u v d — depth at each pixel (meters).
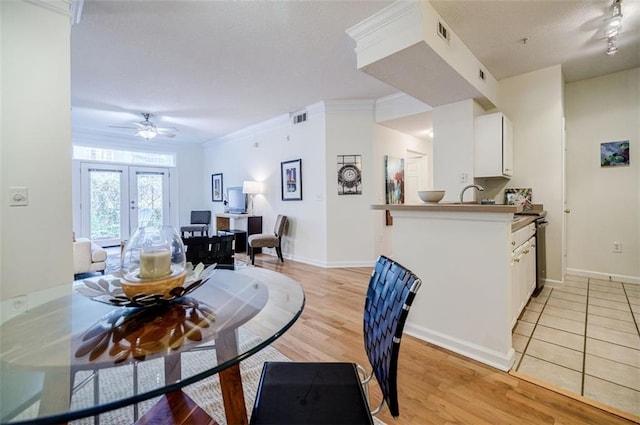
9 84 1.82
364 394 1.07
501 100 3.75
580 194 3.86
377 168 4.75
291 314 1.25
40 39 1.92
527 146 3.60
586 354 2.00
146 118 5.24
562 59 3.22
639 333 2.28
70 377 0.85
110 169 6.74
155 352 0.92
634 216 3.53
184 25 2.50
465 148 3.51
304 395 1.06
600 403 1.54
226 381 1.15
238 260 5.27
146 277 1.09
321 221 4.80
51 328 1.04
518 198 3.65
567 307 2.82
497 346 1.89
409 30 2.27
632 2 2.27
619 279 3.63
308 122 4.93
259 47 2.88
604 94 3.67
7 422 0.69
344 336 2.34
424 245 2.21
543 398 1.59
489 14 2.40
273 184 5.71
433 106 3.70
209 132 6.57
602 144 3.70
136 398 0.78
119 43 2.78
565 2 2.26
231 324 1.09
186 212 7.80
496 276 1.88
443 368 1.87
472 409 1.51
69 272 2.03
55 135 1.98
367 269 4.53
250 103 4.59
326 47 2.88
